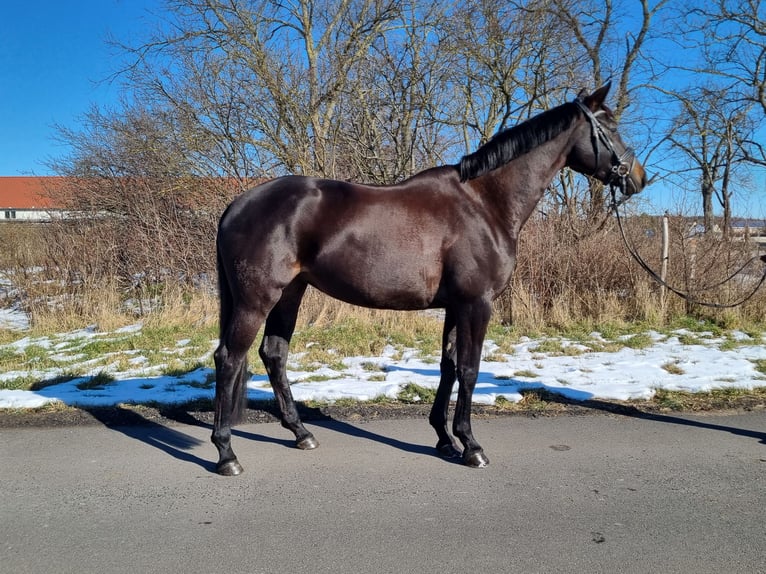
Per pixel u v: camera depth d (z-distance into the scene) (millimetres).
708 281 8680
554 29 12008
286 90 11812
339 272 3338
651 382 5312
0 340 8008
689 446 3770
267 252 3299
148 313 9180
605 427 4172
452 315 3666
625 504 2918
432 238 3346
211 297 9359
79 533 2645
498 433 4043
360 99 12531
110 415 4496
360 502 2955
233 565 2359
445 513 2822
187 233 10117
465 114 13586
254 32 11930
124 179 11977
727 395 4965
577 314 8688
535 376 5621
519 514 2807
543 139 3473
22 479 3279
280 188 3416
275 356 3842
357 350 6879
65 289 9695
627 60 14172
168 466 3488
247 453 3715
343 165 12773
